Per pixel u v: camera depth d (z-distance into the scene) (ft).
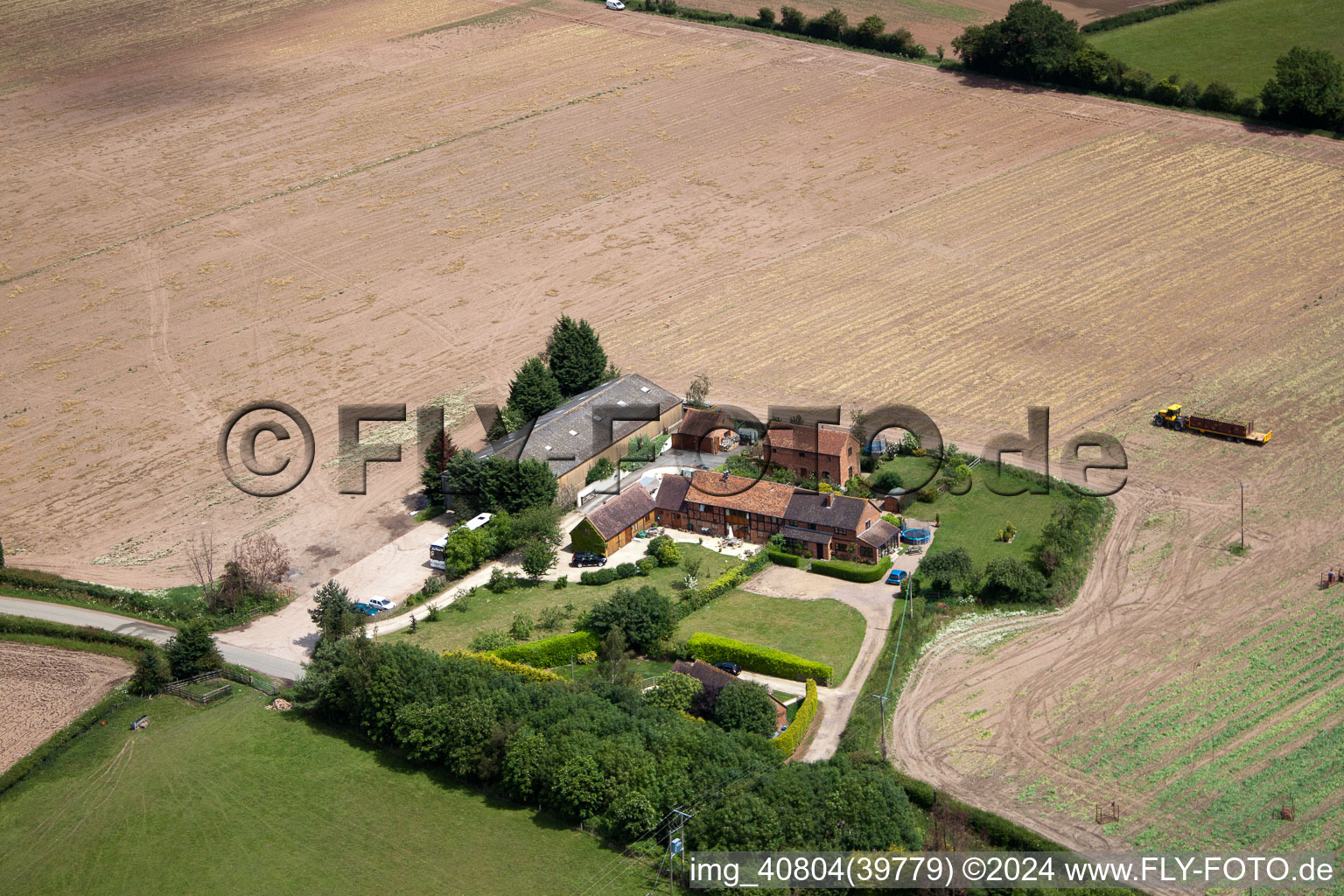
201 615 368.68
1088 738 298.76
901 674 323.98
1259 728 298.76
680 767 272.72
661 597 343.87
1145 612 347.56
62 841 281.33
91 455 468.75
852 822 261.44
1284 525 386.52
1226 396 468.75
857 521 376.48
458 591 373.40
